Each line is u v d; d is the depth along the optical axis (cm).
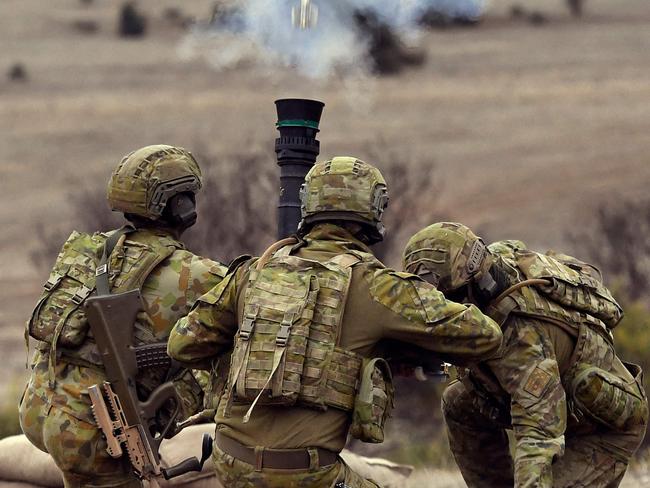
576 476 1448
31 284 10300
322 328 1262
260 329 1263
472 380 1483
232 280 1352
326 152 13988
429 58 17600
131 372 1480
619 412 1427
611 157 13825
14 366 7681
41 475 1869
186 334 1369
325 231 1353
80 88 17412
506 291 1377
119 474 1520
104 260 1540
